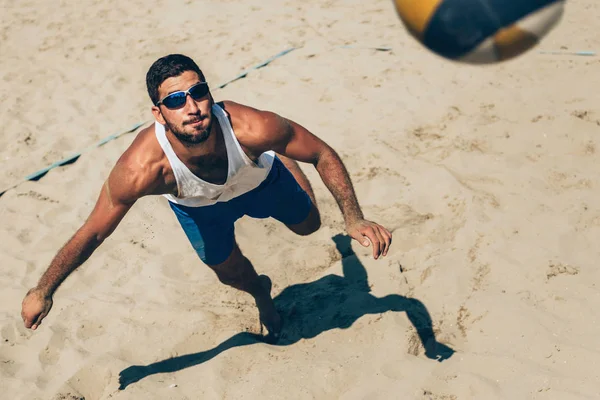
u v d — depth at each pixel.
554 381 3.23
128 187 3.02
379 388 3.31
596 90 6.00
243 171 3.16
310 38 7.93
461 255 4.19
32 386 3.67
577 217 4.38
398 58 7.13
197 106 2.86
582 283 3.84
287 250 4.53
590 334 3.50
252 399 3.36
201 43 8.20
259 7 9.07
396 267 4.18
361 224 3.04
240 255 3.74
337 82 6.77
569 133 5.36
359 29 8.00
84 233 3.09
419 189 4.91
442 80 6.54
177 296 4.28
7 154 6.34
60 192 5.64
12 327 4.11
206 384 3.51
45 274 3.11
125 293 4.36
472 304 3.81
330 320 3.86
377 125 5.90
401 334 3.63
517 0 2.79
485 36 2.83
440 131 5.68
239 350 3.70
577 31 7.24
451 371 3.37
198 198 3.30
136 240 4.84
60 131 6.66
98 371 3.71
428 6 2.87
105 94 7.29
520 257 4.10
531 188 4.75
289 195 3.55
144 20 9.17
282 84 6.91
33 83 7.74
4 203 5.54
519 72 6.49
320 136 5.85
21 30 9.32
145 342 3.90
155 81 2.88
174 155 3.04
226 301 4.20
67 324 4.11
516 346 3.51
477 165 5.12
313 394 3.33
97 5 9.98
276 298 4.20
